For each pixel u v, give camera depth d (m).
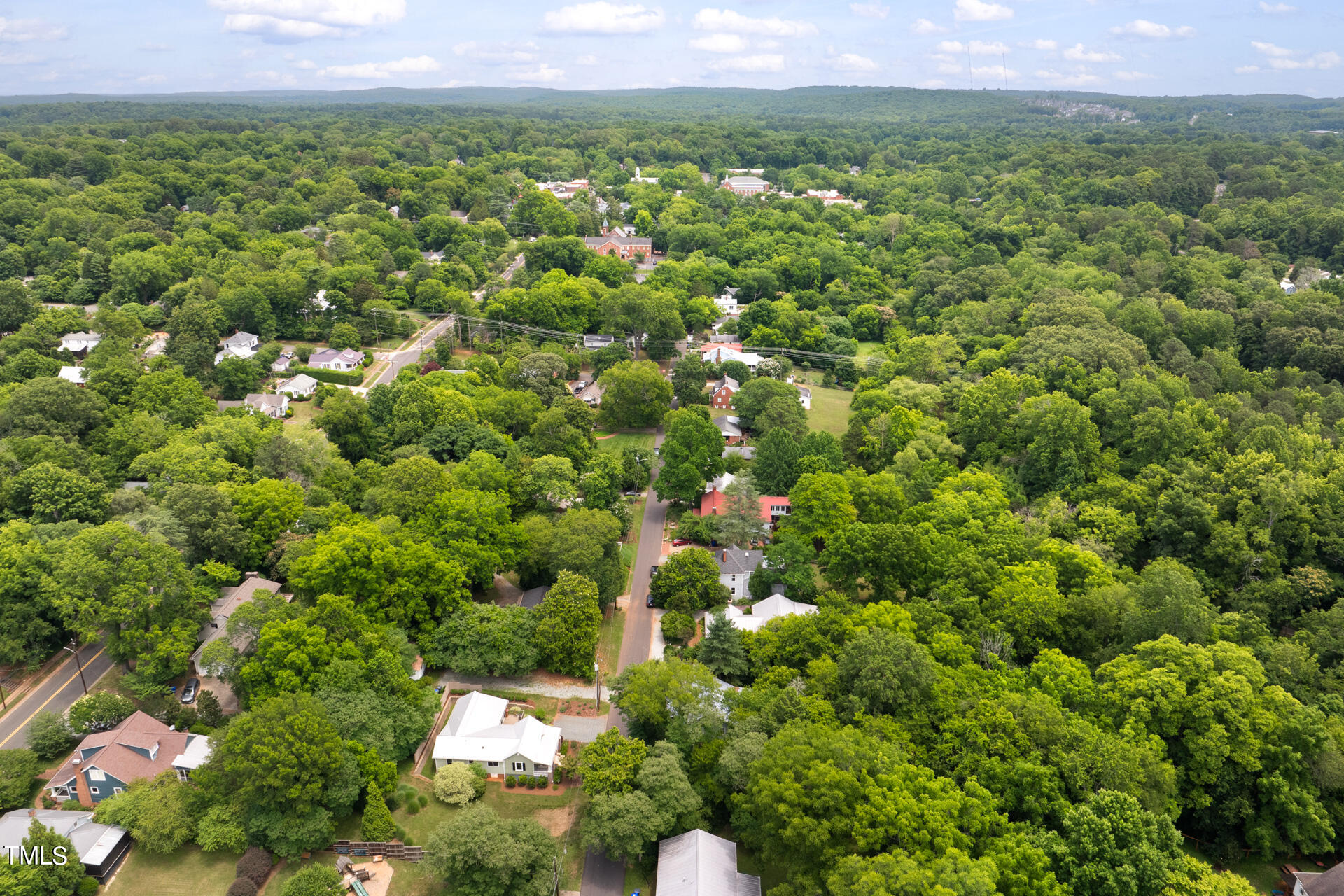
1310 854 82.69
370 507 126.06
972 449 159.12
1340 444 143.75
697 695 87.62
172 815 77.31
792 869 71.38
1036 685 91.62
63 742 87.69
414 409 155.25
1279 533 116.88
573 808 85.75
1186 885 65.88
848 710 85.69
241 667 92.38
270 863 76.56
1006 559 114.19
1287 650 93.50
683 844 76.75
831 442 152.38
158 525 106.50
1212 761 80.75
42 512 114.25
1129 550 120.88
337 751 79.50
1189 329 195.50
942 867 64.00
